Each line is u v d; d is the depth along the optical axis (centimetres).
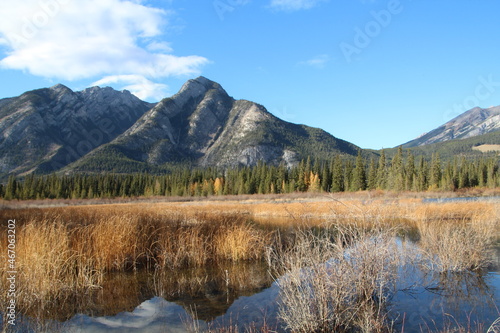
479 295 676
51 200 6525
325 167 7631
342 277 575
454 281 766
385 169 6312
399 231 1356
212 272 934
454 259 837
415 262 892
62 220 1162
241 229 1162
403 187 5753
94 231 967
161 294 743
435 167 6375
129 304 679
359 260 636
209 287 789
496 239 1160
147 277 886
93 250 916
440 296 672
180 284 816
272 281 830
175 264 988
